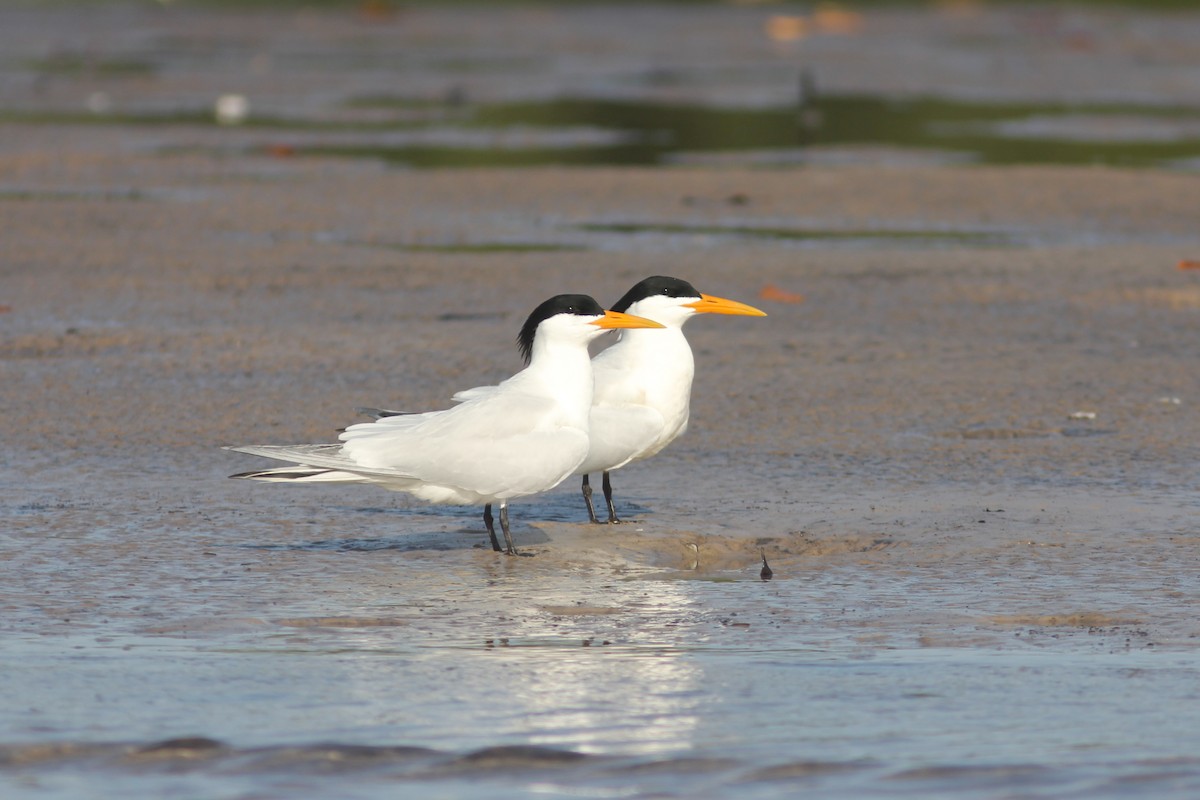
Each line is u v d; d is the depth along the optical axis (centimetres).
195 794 679
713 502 1216
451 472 1038
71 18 7906
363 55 6197
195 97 4734
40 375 1614
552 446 1052
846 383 1611
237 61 5881
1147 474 1288
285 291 2102
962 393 1573
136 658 851
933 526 1141
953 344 1802
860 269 2289
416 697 792
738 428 1445
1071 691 800
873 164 3453
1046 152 3644
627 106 4628
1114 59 5953
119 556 1056
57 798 675
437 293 2097
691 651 868
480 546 1104
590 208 2888
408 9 8506
